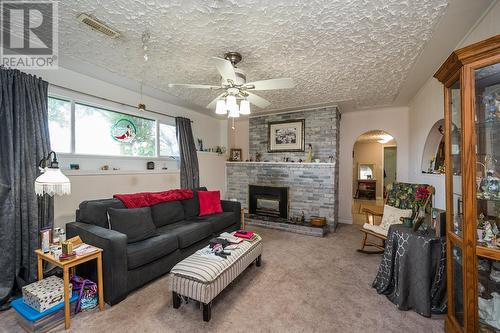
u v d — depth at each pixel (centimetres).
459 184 161
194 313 188
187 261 199
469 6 161
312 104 430
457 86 164
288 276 250
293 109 469
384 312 192
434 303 193
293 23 179
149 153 390
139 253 215
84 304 188
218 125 559
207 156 498
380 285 222
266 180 500
